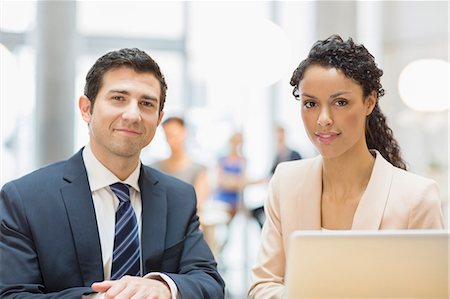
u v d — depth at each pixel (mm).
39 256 1604
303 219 1695
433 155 6953
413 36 7340
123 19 7965
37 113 6070
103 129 1626
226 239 6426
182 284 1584
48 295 1517
